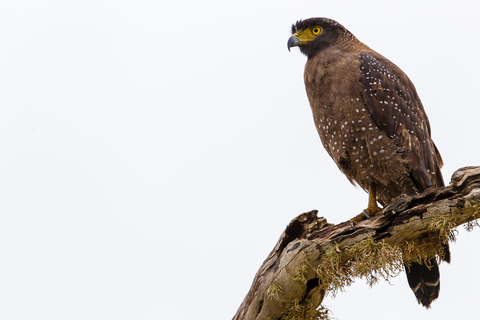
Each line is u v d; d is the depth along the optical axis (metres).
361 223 9.17
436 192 8.62
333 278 8.98
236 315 9.81
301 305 9.50
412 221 8.75
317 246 9.11
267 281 9.31
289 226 9.49
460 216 8.55
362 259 8.98
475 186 8.34
